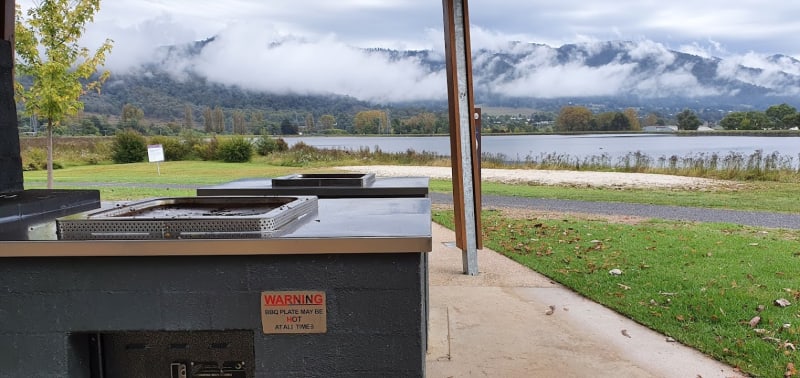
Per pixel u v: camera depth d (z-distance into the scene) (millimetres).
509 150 31250
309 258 1795
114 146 27922
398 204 2742
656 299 4414
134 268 1812
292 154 27688
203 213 2176
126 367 2037
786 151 22188
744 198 12094
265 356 1833
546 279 5180
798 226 8250
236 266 1802
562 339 3594
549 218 9117
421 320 1813
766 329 3701
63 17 10008
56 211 2480
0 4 3570
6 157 2781
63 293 1828
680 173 18625
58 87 10070
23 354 1856
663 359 3258
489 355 3320
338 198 3340
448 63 5328
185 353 2031
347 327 1817
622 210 10203
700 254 6074
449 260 6051
